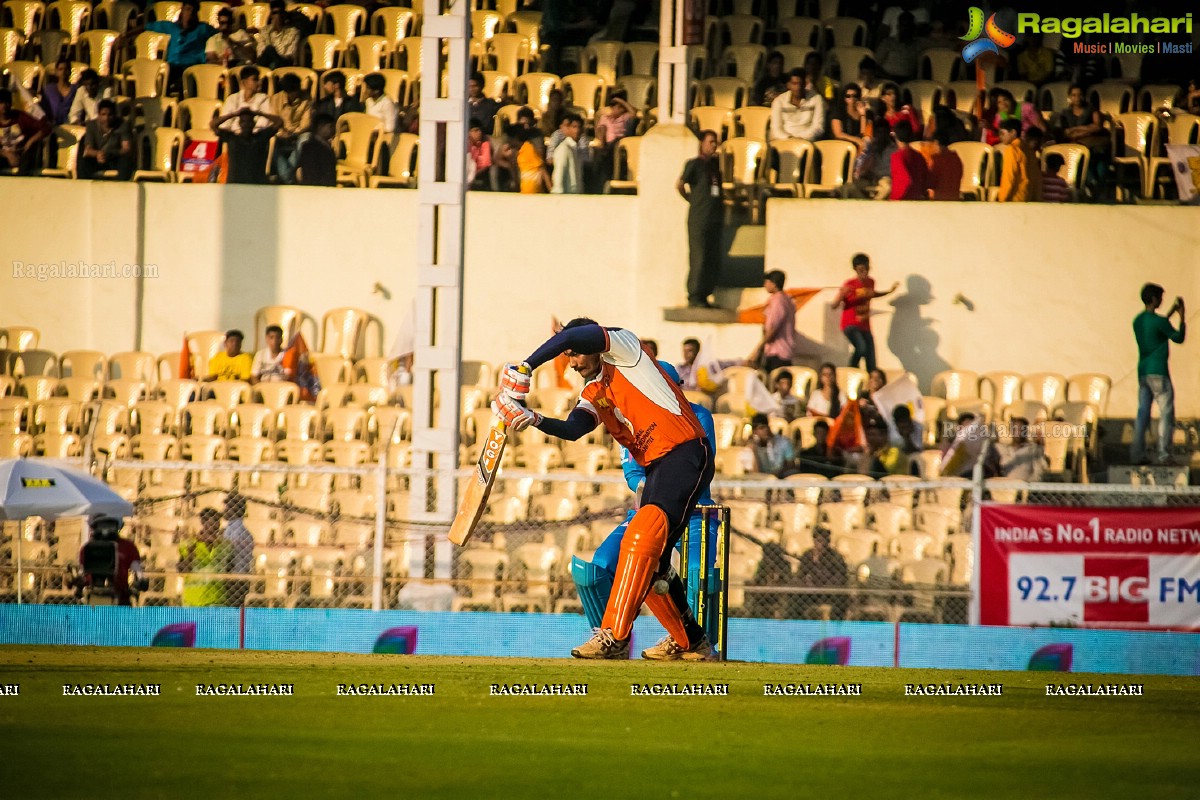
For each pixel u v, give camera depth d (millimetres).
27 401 53125
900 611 38062
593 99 61969
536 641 33094
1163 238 53688
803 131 58344
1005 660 33094
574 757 14703
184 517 41438
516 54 64750
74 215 57688
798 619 35594
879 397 50219
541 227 56281
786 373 52969
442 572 37594
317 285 57406
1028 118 57969
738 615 39219
